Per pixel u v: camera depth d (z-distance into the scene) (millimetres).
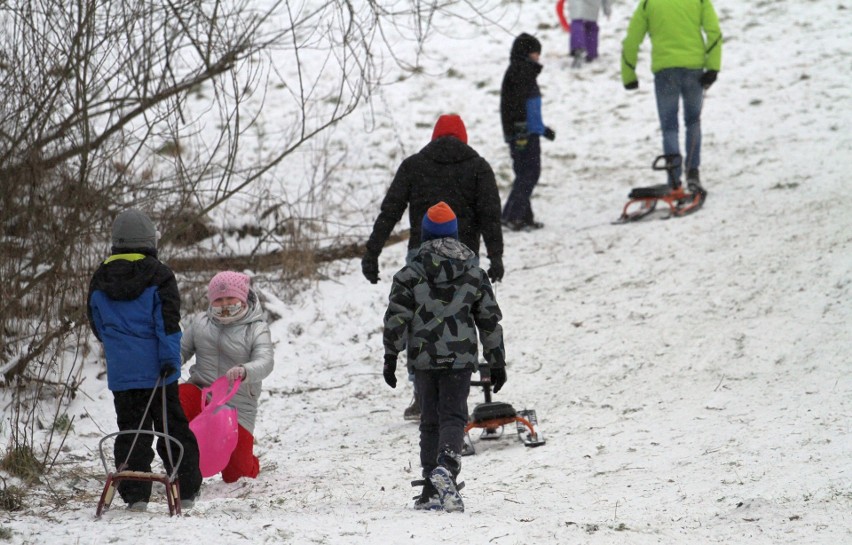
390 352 17922
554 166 49281
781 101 52250
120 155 34062
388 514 17188
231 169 32875
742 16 66688
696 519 16562
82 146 28781
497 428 24641
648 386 26578
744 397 24328
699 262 34000
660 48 40688
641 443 22031
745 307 30000
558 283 35125
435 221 18422
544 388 27703
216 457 19953
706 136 49250
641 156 49219
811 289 29984
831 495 16859
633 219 40125
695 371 26922
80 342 29719
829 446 19703
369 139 52000
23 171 28219
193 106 54531
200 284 34625
